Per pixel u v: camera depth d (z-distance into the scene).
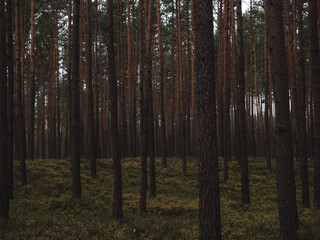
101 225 8.56
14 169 16.48
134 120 27.06
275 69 6.88
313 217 9.33
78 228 8.17
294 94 17.83
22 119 14.70
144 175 10.61
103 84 38.50
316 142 10.37
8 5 10.45
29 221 8.69
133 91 27.56
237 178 19.72
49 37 31.58
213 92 5.71
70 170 18.28
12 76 10.60
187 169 21.98
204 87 5.69
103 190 14.67
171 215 10.73
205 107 5.66
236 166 22.84
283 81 6.78
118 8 26.31
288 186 6.68
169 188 16.70
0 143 8.34
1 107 8.31
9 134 11.02
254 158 28.33
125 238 7.48
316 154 10.48
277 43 6.88
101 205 11.64
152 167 14.05
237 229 8.37
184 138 21.38
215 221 5.46
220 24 24.28
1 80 8.34
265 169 22.94
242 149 12.73
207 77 5.68
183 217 10.34
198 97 5.77
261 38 35.44
